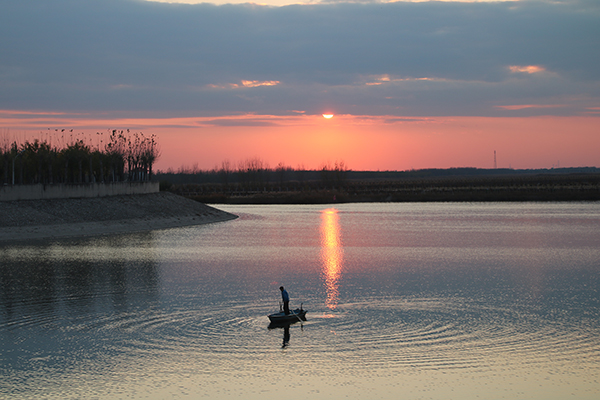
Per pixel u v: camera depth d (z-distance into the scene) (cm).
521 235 7612
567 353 2520
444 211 12794
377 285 4097
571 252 5884
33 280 4291
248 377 2278
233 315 3219
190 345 2673
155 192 11175
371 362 2428
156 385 2205
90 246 6488
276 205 16112
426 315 3189
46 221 7831
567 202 15550
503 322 3023
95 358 2500
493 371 2316
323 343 2692
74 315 3209
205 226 9456
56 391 2150
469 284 4112
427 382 2212
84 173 11238
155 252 6000
